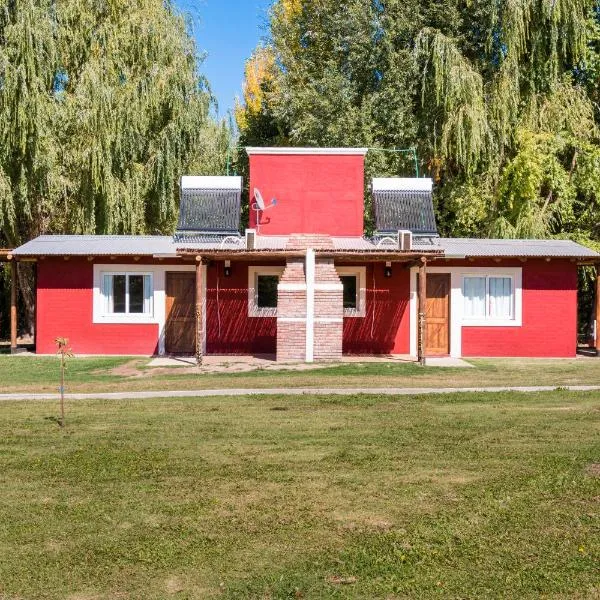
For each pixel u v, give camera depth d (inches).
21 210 940.6
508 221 1012.5
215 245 812.6
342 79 1224.8
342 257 732.7
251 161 866.1
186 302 818.8
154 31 987.9
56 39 917.8
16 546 221.5
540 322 799.7
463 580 194.5
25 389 539.5
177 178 1009.5
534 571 199.3
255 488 278.1
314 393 510.9
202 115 1024.9
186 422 406.3
